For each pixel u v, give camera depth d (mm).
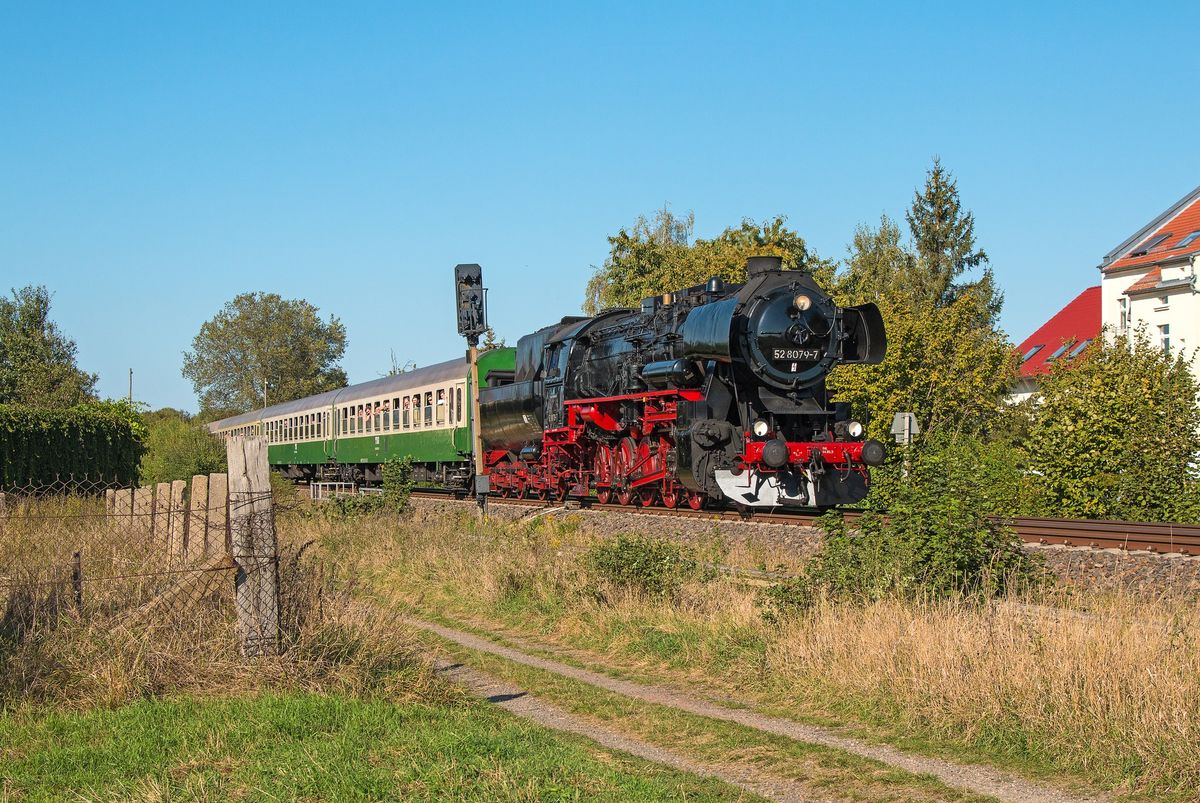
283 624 8945
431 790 6355
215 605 9125
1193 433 18250
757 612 11789
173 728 7367
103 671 8195
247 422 52281
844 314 20500
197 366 85812
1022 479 19672
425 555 17859
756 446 18906
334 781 6418
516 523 21453
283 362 84875
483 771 6711
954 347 32031
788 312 19422
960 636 8969
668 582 13586
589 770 7008
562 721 8906
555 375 26188
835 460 19062
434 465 34406
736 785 7195
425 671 9336
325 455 41781
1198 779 6867
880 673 9078
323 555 18188
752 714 9062
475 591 14992
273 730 7367
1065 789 7004
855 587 11258
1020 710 7977
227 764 6793
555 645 12180
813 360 19609
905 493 12273
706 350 19078
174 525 11719
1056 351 54062
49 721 7531
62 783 6422
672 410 20422
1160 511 17688
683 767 7652
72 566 9719
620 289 50781
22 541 11461
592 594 13625
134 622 8797
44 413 26250
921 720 8367
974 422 32188
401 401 35156
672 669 10773
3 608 9109
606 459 23797
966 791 7008
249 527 8711
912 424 19078
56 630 8781
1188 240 39250
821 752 7852
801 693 9406
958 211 54531
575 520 21594
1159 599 10922
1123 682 7824
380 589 16125
